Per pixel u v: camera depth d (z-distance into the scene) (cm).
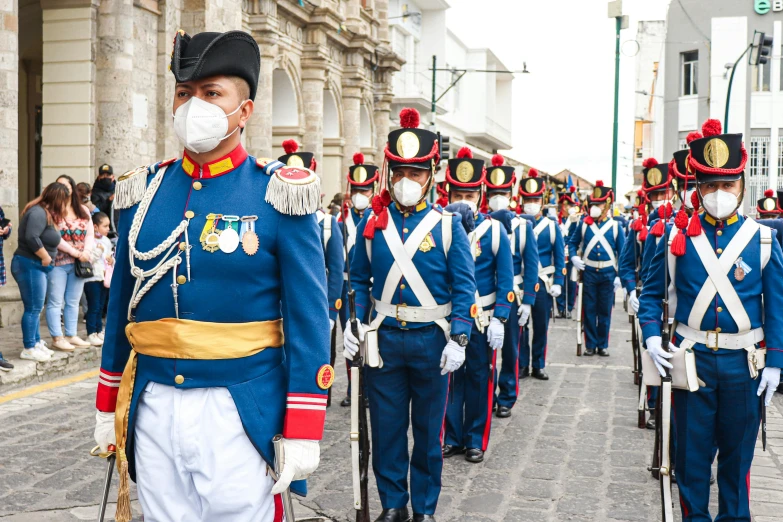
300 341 311
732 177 483
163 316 312
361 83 2659
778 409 931
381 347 542
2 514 552
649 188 1094
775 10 3944
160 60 1576
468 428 713
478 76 5075
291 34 2223
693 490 502
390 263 544
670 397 497
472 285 542
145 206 324
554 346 1380
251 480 308
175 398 308
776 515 586
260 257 311
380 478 546
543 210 1428
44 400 871
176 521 310
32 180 1988
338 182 2605
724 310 488
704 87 4062
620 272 981
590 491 630
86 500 583
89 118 1442
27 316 965
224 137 311
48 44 1445
